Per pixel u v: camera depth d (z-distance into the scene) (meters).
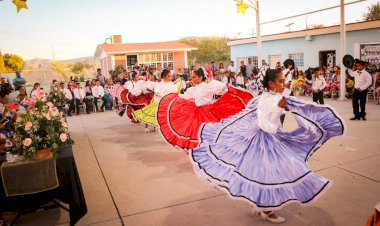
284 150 3.22
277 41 19.52
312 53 17.48
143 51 22.77
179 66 24.53
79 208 3.59
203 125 3.71
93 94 13.75
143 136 8.25
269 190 3.11
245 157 3.27
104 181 5.14
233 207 3.96
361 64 8.40
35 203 3.48
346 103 11.59
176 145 5.22
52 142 3.46
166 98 5.52
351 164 5.20
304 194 3.08
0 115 5.80
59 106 9.58
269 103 3.16
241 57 22.61
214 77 16.59
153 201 4.27
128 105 9.12
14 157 3.61
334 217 3.58
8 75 18.53
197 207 4.01
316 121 3.26
